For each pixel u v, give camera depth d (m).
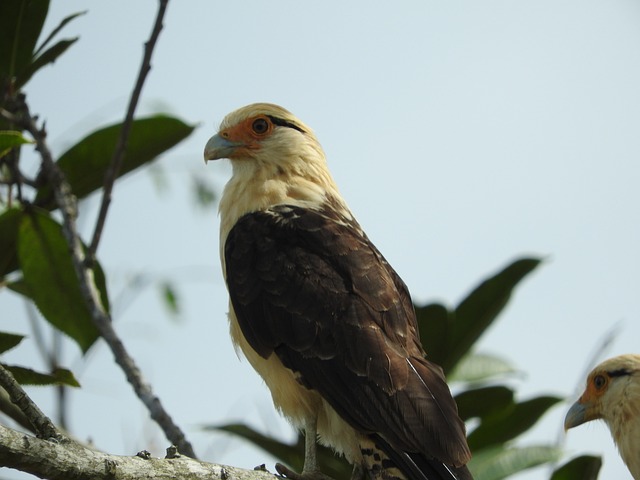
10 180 12.41
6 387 7.79
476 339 12.08
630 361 14.46
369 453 10.68
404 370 10.61
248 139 13.10
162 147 13.08
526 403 11.85
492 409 11.91
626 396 14.25
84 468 7.76
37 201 12.78
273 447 11.77
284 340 11.15
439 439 10.20
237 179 13.06
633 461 14.27
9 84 12.40
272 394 11.60
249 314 11.46
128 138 12.59
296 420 11.51
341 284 11.25
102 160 12.98
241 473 8.86
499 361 12.62
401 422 10.33
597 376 14.59
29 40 12.64
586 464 11.18
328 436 11.46
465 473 10.13
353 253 11.59
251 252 11.80
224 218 12.80
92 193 13.37
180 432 10.97
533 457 11.55
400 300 11.45
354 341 10.80
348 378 10.66
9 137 9.70
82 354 12.53
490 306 11.95
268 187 12.73
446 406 10.54
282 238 11.83
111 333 11.40
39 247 12.34
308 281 11.30
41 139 12.20
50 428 7.81
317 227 11.91
